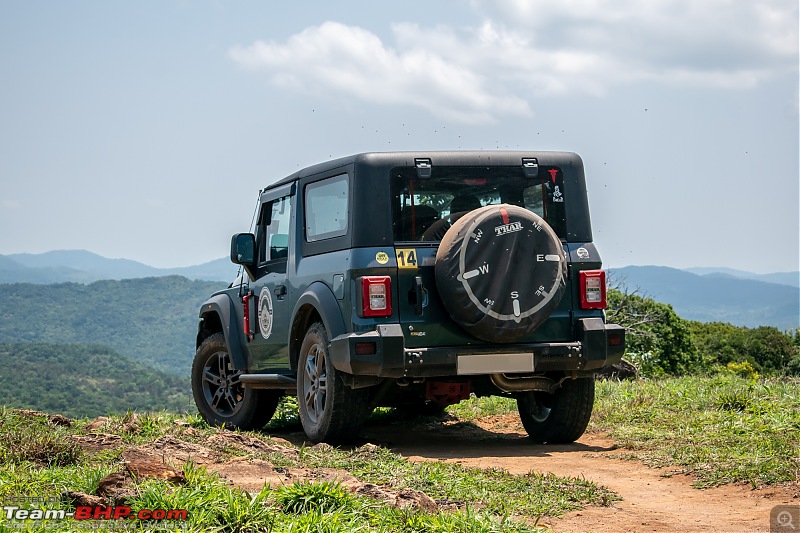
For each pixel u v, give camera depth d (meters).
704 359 30.70
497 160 9.33
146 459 6.38
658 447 8.84
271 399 11.41
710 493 6.92
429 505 5.77
